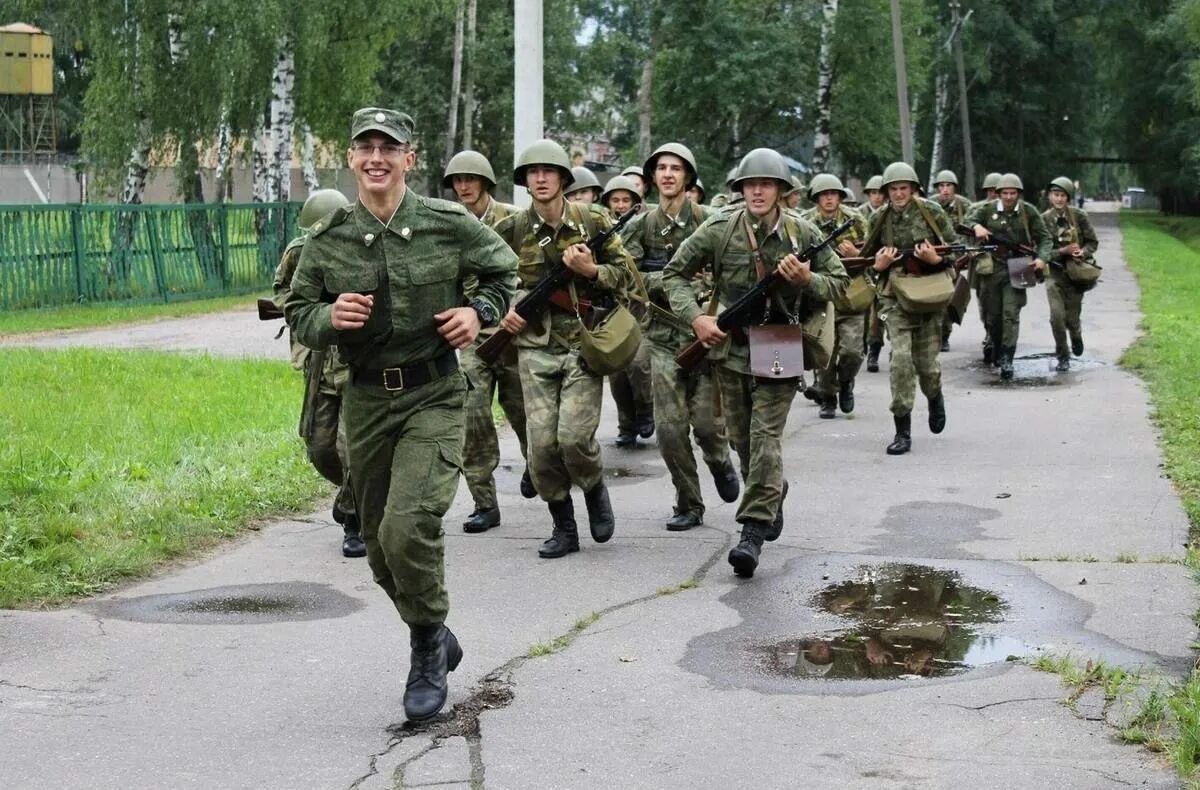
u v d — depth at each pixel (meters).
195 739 5.12
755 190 7.49
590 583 7.41
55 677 5.80
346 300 5.02
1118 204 133.88
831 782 4.70
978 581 7.39
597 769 4.83
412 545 5.17
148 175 32.53
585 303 7.86
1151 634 6.37
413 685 5.33
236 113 31.11
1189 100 51.47
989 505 9.28
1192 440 11.30
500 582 7.44
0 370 14.84
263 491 9.44
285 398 13.61
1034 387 15.12
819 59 48.56
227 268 28.61
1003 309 15.83
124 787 4.68
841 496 9.66
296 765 4.88
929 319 11.49
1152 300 25.98
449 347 5.30
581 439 7.88
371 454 5.31
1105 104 77.19
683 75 47.91
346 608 6.95
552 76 51.72
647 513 9.26
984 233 15.30
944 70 61.06
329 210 8.09
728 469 8.79
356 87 32.91
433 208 5.24
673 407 8.54
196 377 15.00
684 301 7.66
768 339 7.36
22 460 9.73
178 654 6.14
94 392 13.60
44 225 23.53
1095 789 4.59
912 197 11.45
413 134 5.29
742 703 5.50
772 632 6.50
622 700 5.55
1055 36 66.06
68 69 60.22
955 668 5.92
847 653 6.16
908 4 49.66
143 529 8.28
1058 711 5.34
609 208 11.48
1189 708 5.13
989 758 4.89
